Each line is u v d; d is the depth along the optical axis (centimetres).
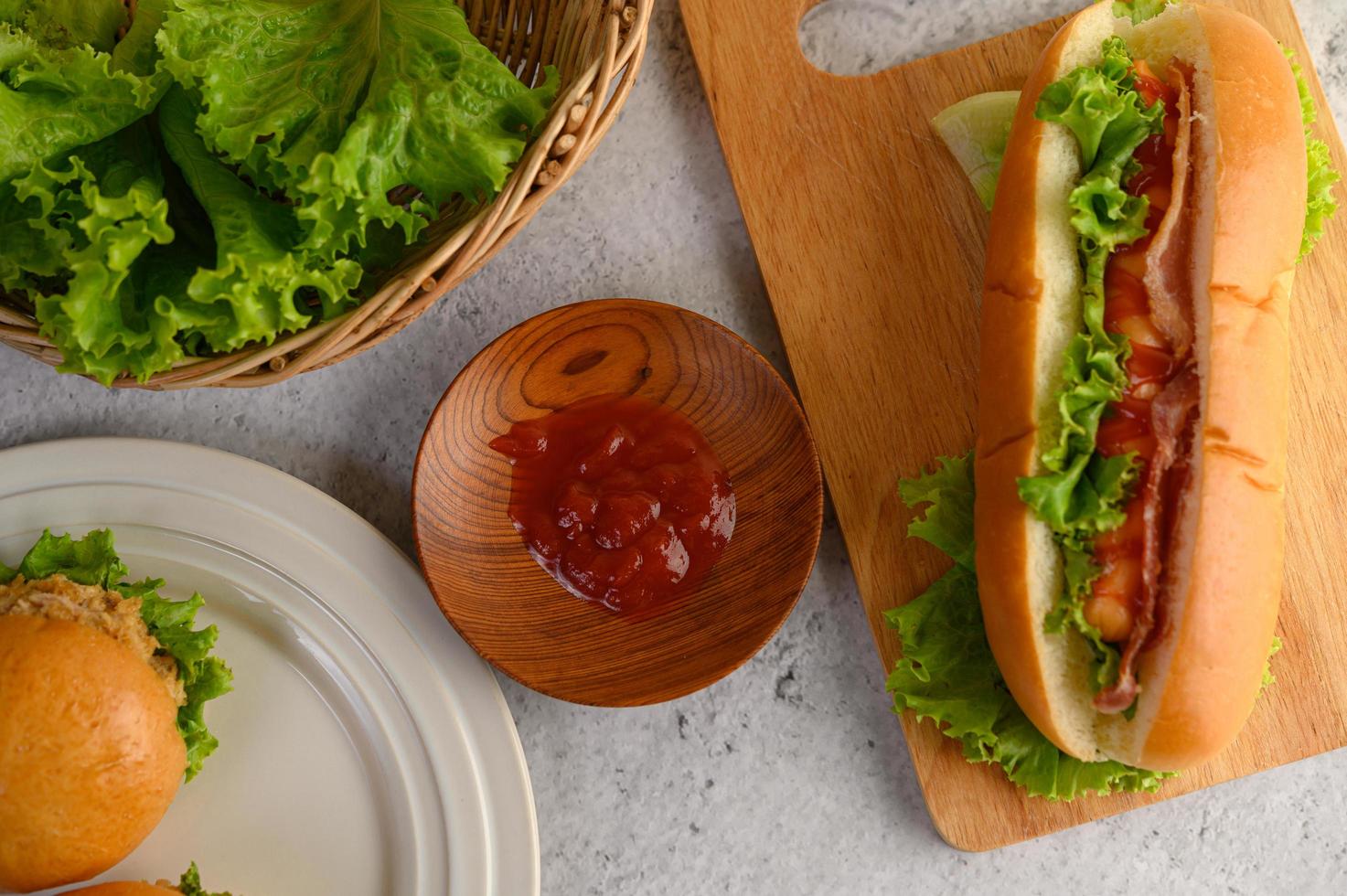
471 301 53
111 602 47
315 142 46
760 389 51
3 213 45
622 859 52
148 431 52
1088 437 46
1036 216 48
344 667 50
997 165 51
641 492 50
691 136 54
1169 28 49
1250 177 47
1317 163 51
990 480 48
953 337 52
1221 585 46
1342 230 52
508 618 50
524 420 51
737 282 54
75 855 45
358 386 53
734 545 50
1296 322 52
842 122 53
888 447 52
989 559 47
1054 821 50
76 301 44
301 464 53
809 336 52
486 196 47
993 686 50
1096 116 47
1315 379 52
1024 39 53
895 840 52
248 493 50
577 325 50
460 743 50
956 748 51
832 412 52
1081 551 46
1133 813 52
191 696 48
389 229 48
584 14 49
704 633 50
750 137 53
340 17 47
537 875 50
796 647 52
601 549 50
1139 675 47
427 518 50
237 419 53
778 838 52
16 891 46
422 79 46
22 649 45
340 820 50
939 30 54
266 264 44
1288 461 52
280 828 50
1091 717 48
